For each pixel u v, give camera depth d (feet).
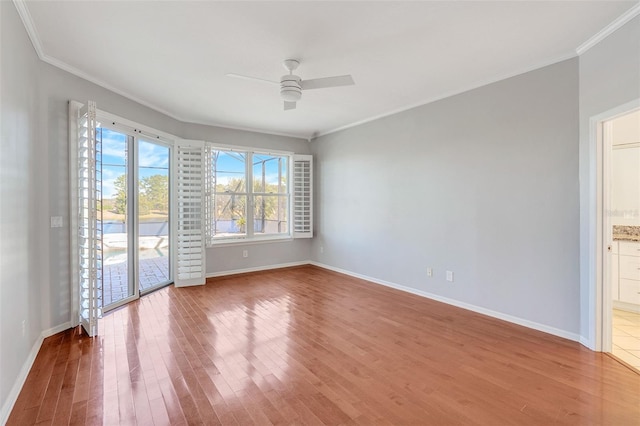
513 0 6.79
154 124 14.14
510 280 10.84
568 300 9.46
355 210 17.39
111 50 8.98
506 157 10.84
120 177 12.78
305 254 20.83
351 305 12.76
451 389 7.04
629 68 7.43
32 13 7.23
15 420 6.02
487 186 11.41
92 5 6.92
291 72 9.78
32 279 8.41
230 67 10.05
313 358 8.45
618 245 12.63
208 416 6.14
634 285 12.25
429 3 6.89
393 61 9.70
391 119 15.14
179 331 10.18
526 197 10.35
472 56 9.39
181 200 15.40
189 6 6.97
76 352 8.68
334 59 9.53
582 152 8.96
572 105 9.22
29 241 8.18
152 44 8.64
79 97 10.47
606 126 8.54
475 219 11.80
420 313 11.82
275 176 19.81
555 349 8.86
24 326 7.57
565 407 6.40
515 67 10.18
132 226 13.24
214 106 14.08
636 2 6.90
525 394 6.84
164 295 14.08
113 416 6.13
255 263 18.90
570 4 6.95
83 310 9.98
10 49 6.73
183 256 15.47
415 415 6.18
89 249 9.48
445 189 12.84
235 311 12.07
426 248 13.67
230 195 18.06
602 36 8.12
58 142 9.77
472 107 11.81
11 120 6.84
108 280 12.86
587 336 8.95
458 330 10.24
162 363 8.14
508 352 8.73
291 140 20.04
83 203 10.08
